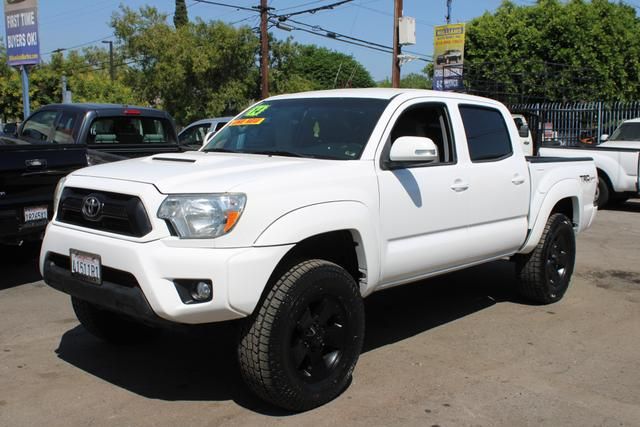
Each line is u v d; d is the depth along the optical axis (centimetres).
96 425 365
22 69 1259
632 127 1490
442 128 502
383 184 426
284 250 359
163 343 502
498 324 560
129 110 917
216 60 3212
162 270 342
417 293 661
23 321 551
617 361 475
